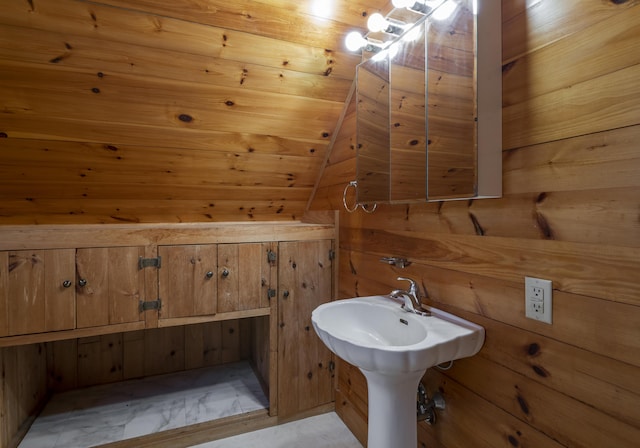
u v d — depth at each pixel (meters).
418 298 1.31
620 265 0.75
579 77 0.83
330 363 2.09
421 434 1.40
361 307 1.48
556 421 0.89
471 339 1.07
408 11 1.28
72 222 1.93
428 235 1.34
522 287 0.97
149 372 2.38
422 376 1.31
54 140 1.56
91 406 2.02
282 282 1.96
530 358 0.96
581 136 0.82
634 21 0.72
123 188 1.87
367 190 1.63
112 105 1.52
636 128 0.72
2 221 1.79
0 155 1.54
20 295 1.50
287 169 2.11
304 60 1.62
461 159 1.07
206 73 1.53
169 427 1.83
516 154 0.99
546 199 0.91
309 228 2.01
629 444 0.74
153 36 1.36
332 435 1.88
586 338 0.82
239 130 1.80
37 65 1.33
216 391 2.19
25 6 1.19
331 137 2.03
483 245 1.10
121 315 1.67
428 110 1.24
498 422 1.06
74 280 1.59
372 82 1.57
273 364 1.96
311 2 1.42
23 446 1.68
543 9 0.91
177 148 1.77
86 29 1.29
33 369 1.91
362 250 1.81
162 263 1.74
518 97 0.98
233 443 1.81
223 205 2.18
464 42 1.05
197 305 1.80
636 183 0.72
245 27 1.43
